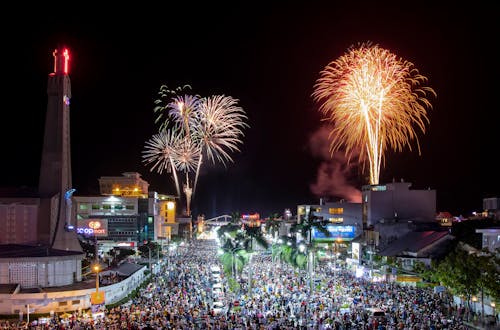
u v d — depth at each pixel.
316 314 55.66
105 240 165.12
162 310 57.94
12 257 71.81
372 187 137.25
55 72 94.62
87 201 166.88
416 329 47.62
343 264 127.81
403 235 116.06
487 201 142.38
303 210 198.25
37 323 54.38
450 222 160.12
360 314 55.44
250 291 78.69
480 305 66.06
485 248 69.00
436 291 67.75
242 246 98.06
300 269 102.94
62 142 94.25
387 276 87.38
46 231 91.62
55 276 73.81
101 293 63.09
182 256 159.75
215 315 55.72
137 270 92.75
